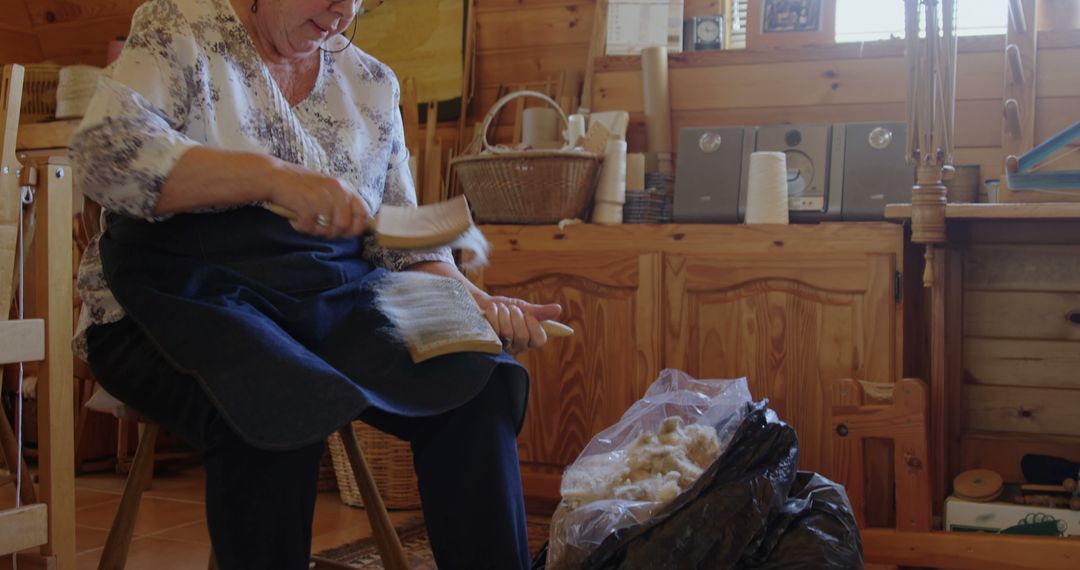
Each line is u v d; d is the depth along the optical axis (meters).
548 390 2.57
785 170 2.46
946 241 2.31
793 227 2.34
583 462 1.78
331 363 1.23
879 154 2.46
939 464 2.28
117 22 3.79
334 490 2.90
